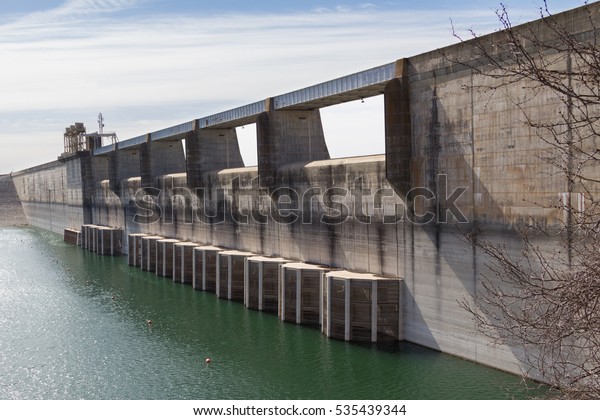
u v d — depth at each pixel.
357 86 46.66
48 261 97.12
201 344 45.94
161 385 37.84
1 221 193.50
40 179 168.25
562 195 31.42
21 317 57.06
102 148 115.12
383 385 35.22
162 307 59.62
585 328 13.77
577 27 30.47
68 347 46.91
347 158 50.00
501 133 34.78
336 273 45.75
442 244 39.16
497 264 35.00
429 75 39.66
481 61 35.72
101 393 36.97
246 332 48.47
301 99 54.16
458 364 37.31
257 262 56.12
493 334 35.53
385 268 44.53
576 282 14.05
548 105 31.98
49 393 37.38
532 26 32.69
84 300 64.31
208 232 74.50
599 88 13.91
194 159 75.88
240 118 65.75
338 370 38.06
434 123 39.53
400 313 42.56
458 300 38.00
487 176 35.81
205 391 36.47
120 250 104.25
